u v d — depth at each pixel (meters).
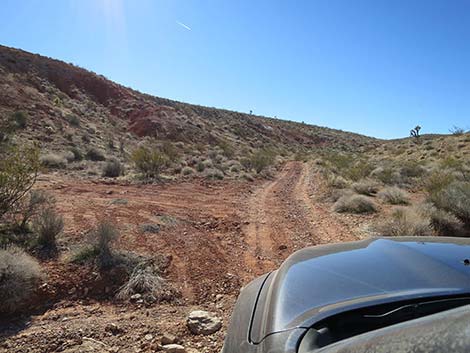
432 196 9.84
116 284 4.82
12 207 6.79
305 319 1.67
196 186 15.62
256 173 23.75
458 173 15.12
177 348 3.36
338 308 1.69
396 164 24.08
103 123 36.44
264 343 1.69
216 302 4.58
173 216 9.03
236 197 13.49
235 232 8.22
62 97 37.09
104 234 5.60
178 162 23.17
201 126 49.09
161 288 4.76
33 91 31.34
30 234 6.19
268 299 2.09
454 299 1.69
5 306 3.96
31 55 43.47
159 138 38.44
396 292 1.78
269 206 11.98
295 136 82.00
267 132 74.75
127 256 5.50
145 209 9.59
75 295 4.48
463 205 8.50
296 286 2.03
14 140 18.75
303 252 2.67
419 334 1.13
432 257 2.19
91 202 9.91
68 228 6.86
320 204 12.56
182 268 5.55
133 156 17.83
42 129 24.16
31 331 3.67
